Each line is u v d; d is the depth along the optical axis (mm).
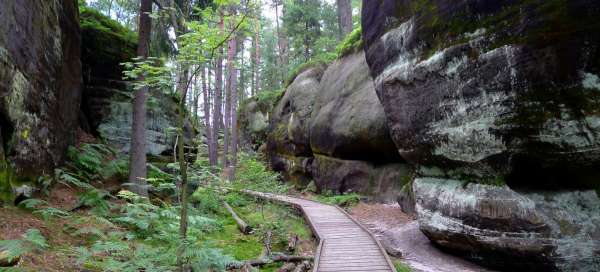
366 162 16578
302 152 22109
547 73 6348
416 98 9328
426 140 9141
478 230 7496
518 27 6637
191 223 6125
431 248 9266
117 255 5500
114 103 11742
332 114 17875
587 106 6199
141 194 9523
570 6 6051
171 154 12617
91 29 11805
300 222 12992
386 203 14367
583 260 6656
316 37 31094
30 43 6961
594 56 5977
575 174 6988
